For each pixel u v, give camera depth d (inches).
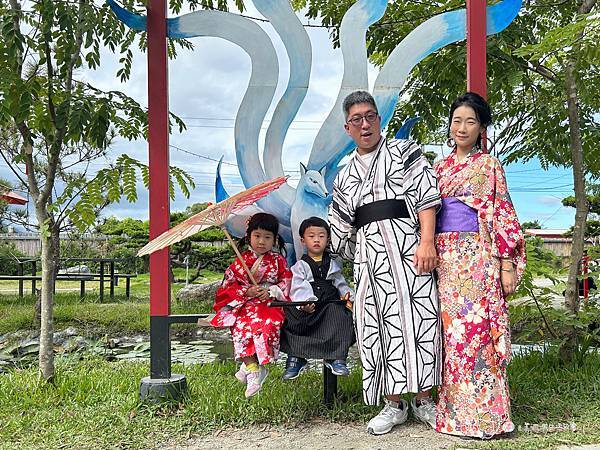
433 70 210.7
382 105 163.6
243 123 162.2
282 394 148.3
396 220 127.9
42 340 158.9
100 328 321.1
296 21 163.3
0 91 141.8
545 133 221.5
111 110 154.4
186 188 169.5
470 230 126.2
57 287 589.6
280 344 138.5
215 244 594.6
